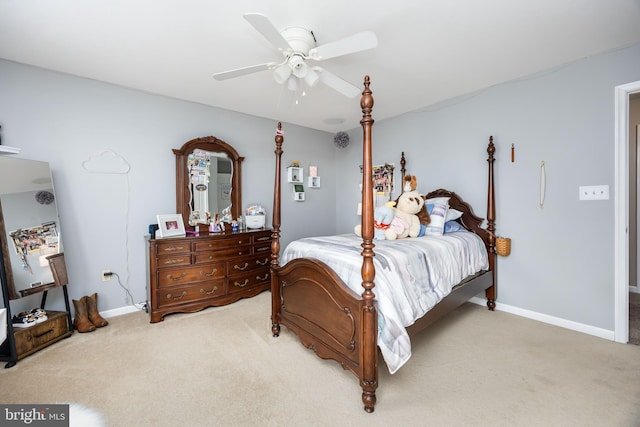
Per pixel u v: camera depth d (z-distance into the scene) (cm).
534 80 260
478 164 300
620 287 220
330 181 464
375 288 164
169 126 309
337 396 162
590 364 190
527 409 150
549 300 256
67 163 255
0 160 209
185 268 277
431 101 330
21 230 216
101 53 219
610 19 182
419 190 354
